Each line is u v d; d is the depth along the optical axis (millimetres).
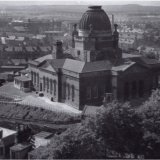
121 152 93750
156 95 116938
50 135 119312
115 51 159000
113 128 92938
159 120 98312
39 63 161000
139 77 148250
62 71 147125
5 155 113500
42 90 161000
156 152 93875
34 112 138375
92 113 124062
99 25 158625
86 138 86750
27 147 109562
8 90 169125
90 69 140500
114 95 143250
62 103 148000
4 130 126250
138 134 94250
